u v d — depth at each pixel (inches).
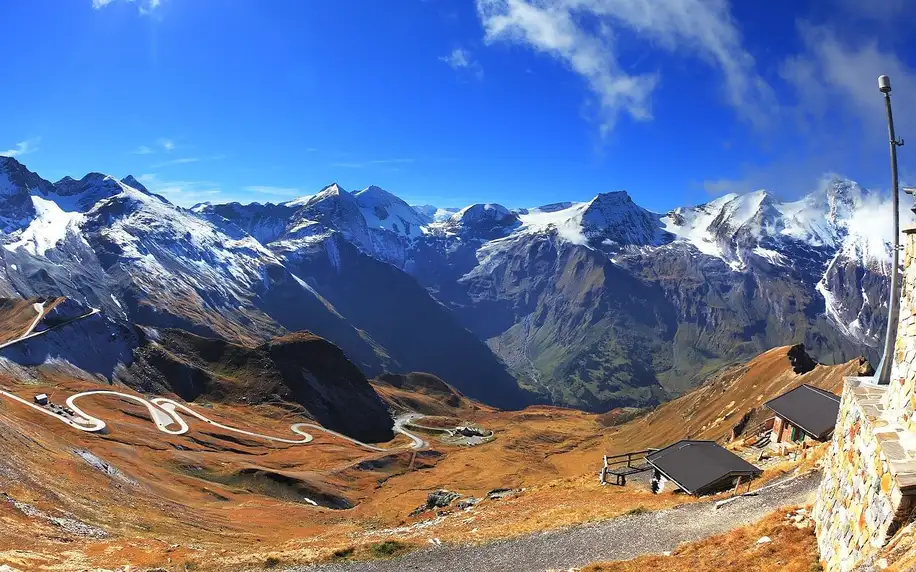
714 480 1765.5
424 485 5442.9
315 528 3026.6
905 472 595.5
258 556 1464.1
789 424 2329.0
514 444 7687.0
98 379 7381.9
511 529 1550.2
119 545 1697.8
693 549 1087.0
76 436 4320.9
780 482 1509.6
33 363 6692.9
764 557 892.6
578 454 6648.6
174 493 3535.9
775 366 4918.8
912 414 672.4
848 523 727.1
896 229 820.6
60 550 1571.1
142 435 5103.3
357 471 5836.6
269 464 5487.2
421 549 1418.6
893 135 807.7
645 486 2191.2
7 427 2842.0
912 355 697.6
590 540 1342.3
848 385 857.5
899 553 545.6
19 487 2071.9
